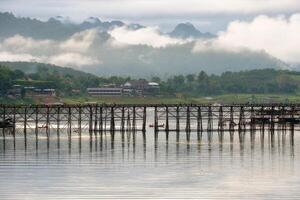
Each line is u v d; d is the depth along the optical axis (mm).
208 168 111812
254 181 98875
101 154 133875
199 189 93000
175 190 92250
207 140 167750
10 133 195625
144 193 90312
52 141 166500
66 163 118875
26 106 187125
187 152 137375
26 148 147000
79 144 157250
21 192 90625
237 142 161375
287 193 90125
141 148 146500
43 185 95438
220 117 199500
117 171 108500
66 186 94812
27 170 109625
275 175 104125
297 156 129125
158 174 105250
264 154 133125
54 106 188750
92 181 98812
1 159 125125
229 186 95062
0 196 88188
